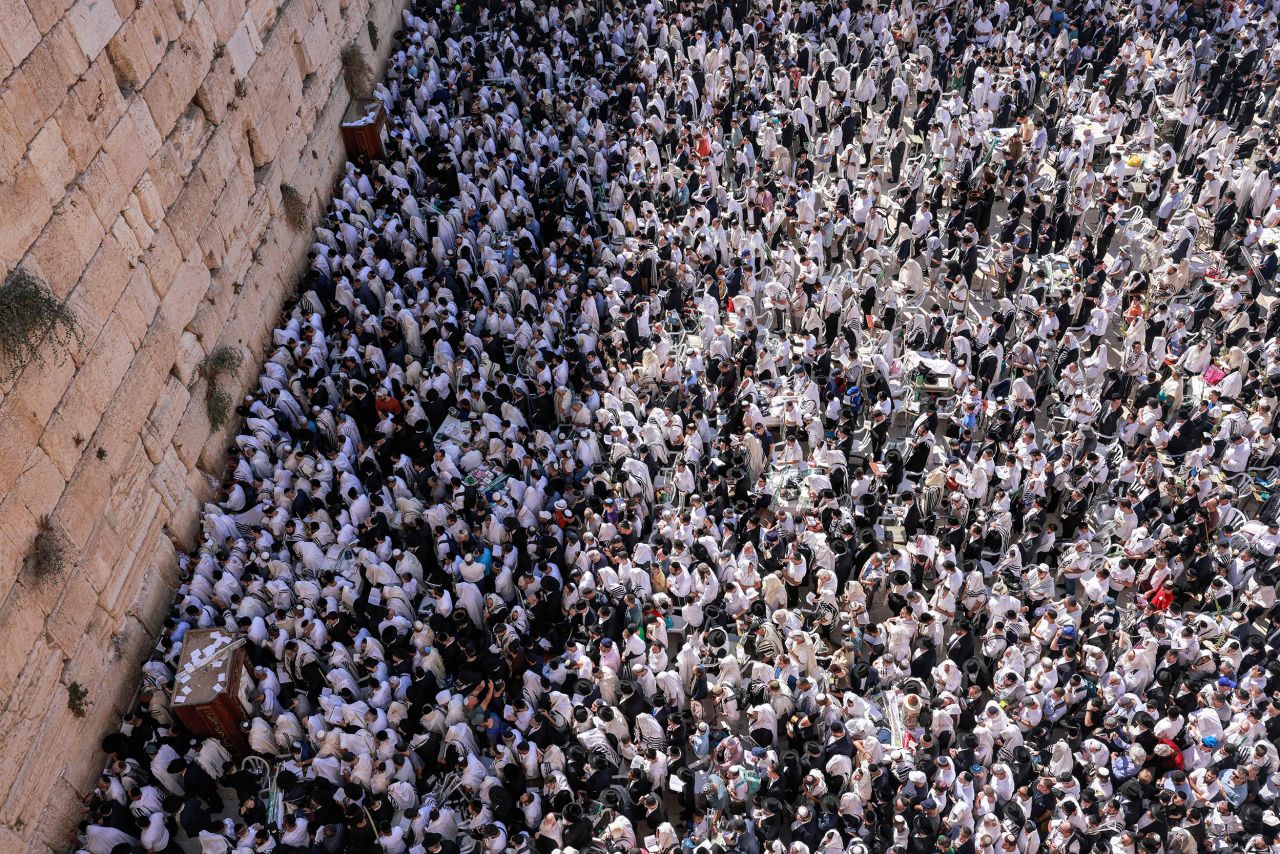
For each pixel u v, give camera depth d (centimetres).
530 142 3191
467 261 2664
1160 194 2970
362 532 1916
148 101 2005
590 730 1598
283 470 2077
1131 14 3756
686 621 1781
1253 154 3162
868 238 2883
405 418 2234
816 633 1816
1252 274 2702
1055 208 2919
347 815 1477
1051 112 3484
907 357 2380
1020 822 1416
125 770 1603
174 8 2128
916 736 1584
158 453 1934
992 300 2725
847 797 1472
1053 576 1931
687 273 2652
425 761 1616
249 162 2492
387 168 3066
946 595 1761
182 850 1570
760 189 2898
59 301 1645
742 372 2352
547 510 2003
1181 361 2372
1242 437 2027
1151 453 2048
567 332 2503
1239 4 3800
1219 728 1562
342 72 3234
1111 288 2525
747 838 1466
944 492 2006
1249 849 1391
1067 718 1672
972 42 3828
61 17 1702
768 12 4028
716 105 3500
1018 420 2164
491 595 1802
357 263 2659
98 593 1703
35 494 1553
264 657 1758
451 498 2064
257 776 1630
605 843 1458
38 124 1622
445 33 3888
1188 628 1662
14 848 1444
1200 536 1867
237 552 1947
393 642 1712
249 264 2445
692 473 2067
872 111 3575
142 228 1944
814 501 1961
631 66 3653
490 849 1447
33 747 1502
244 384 2345
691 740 1639
